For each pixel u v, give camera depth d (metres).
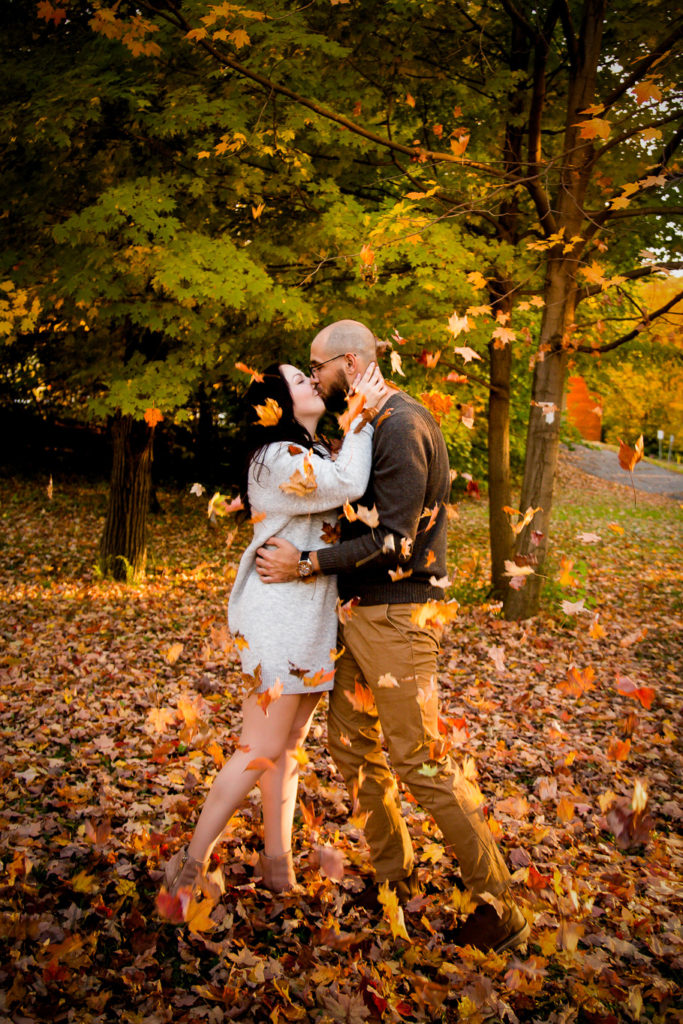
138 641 5.89
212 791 2.04
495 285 7.26
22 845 2.53
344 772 2.23
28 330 6.15
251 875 2.41
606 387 11.16
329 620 2.16
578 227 6.54
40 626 6.19
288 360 7.46
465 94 6.19
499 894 2.02
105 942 2.06
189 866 1.99
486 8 6.27
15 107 5.39
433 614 2.02
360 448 2.05
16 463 14.83
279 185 6.38
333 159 6.80
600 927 2.32
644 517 16.69
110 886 2.32
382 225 4.69
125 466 8.20
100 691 4.58
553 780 2.50
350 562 2.01
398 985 1.94
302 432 2.22
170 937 2.12
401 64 5.92
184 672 5.09
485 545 11.90
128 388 6.35
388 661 2.03
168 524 11.97
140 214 5.42
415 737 2.02
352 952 2.03
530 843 2.85
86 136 5.66
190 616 6.91
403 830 2.27
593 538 2.01
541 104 6.26
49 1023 1.72
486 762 3.72
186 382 6.59
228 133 5.09
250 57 5.09
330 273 7.09
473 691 4.92
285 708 2.09
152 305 6.00
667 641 6.78
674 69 5.27
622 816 1.64
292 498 2.08
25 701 4.29
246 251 6.52
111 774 3.29
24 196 5.95
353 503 2.15
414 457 1.98
